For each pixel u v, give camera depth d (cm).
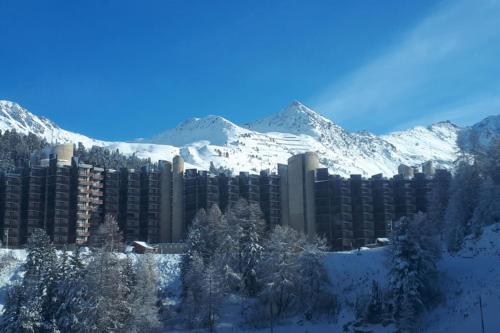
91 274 10806
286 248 12912
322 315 12350
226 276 12888
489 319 9769
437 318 10581
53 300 10788
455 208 13962
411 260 11012
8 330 10231
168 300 13338
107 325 10531
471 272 11700
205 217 15612
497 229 12812
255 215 14500
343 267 14000
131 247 16775
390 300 11400
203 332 12050
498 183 14838
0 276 13762
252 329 12131
